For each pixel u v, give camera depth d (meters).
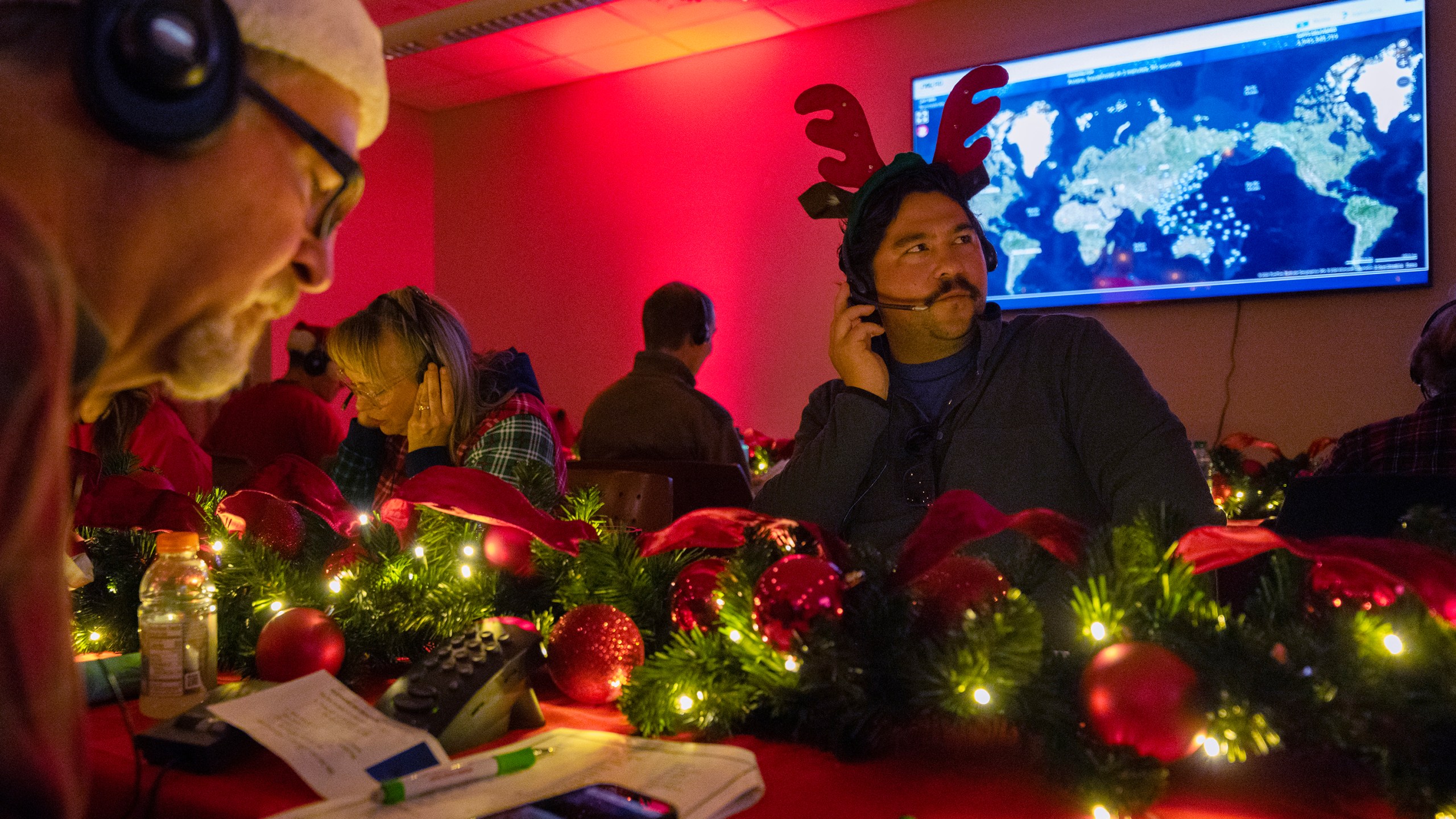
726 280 4.98
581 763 0.67
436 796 0.61
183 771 0.70
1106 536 0.71
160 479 1.34
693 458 2.65
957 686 0.63
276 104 0.44
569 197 5.48
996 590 0.70
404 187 5.82
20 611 0.32
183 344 0.44
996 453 1.23
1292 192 3.67
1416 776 0.57
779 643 0.70
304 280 0.49
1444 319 1.83
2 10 0.37
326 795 0.63
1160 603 0.64
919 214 1.20
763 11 4.48
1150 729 0.57
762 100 4.84
